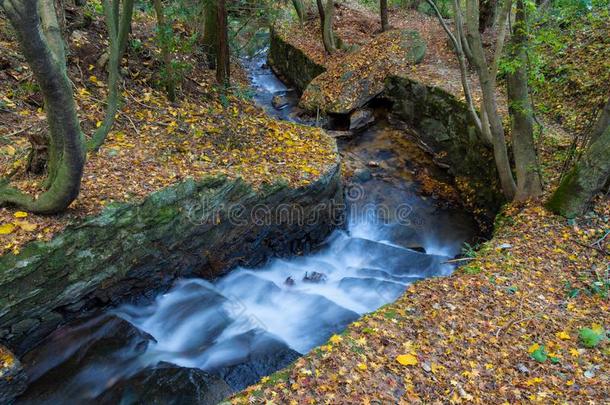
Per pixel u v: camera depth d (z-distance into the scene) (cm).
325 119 1080
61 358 422
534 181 626
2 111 559
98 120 624
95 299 464
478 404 317
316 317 539
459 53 658
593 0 682
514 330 394
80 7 780
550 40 595
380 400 312
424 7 1839
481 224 770
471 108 694
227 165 615
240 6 1067
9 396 371
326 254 699
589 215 565
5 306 384
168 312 513
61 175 387
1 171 469
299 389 316
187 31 973
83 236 432
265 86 1393
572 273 483
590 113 772
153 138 636
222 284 582
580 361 363
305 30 1533
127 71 750
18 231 403
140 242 481
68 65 677
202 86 869
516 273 479
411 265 675
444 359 355
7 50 633
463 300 431
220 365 442
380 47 1160
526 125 611
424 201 834
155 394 388
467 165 849
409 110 1026
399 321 396
